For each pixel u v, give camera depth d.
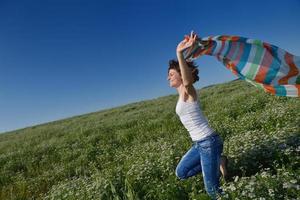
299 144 8.61
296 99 15.47
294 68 6.82
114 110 40.06
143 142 16.67
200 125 6.83
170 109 26.28
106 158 15.23
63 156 17.47
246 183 6.87
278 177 6.83
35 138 27.42
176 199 7.93
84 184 10.26
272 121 12.56
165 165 9.58
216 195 6.87
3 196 12.80
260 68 6.89
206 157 6.83
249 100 19.70
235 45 6.88
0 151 24.00
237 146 9.23
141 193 8.62
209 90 35.75
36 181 14.00
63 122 40.16
